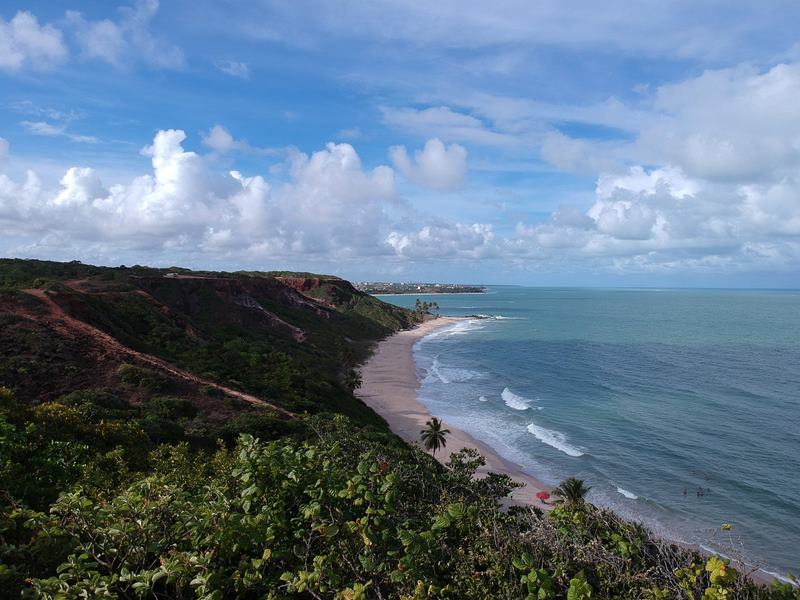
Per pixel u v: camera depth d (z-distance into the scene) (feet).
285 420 103.24
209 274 306.55
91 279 200.03
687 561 16.28
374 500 18.21
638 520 105.81
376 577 16.89
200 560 15.42
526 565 14.61
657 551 17.01
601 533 18.02
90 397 92.68
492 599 15.16
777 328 463.42
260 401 120.57
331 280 518.37
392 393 220.23
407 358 317.83
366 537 16.17
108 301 168.66
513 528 18.44
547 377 256.11
